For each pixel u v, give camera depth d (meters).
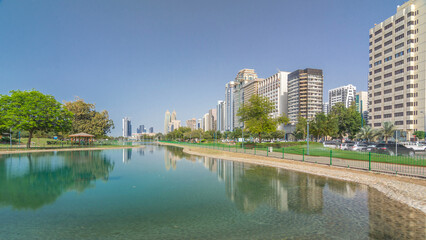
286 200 12.98
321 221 9.77
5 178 19.56
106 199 13.34
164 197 13.80
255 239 8.09
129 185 17.11
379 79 94.44
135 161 33.84
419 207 11.23
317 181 17.84
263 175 20.97
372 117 97.19
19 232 8.67
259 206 11.97
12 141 69.31
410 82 81.88
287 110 158.38
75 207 11.77
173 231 8.82
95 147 67.50
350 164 22.91
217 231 8.83
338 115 86.06
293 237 8.26
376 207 11.49
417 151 38.06
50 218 10.18
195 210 11.37
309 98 142.38
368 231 8.70
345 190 14.97
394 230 8.77
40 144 70.00
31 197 13.68
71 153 47.19
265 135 93.25
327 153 33.28
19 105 50.75
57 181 18.50
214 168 26.09
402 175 17.03
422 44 79.81
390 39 90.00
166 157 40.97
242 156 37.44
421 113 78.88
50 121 54.56
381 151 32.22
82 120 78.50
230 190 15.47
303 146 53.22
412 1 84.69
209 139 115.06
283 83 159.00
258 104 52.22
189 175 21.58
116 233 8.62
